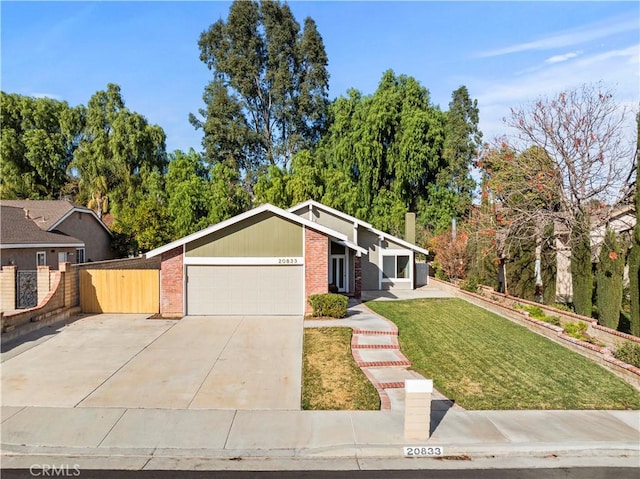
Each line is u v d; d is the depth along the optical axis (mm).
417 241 40844
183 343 14594
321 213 26875
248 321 17828
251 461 7797
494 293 22812
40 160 45750
